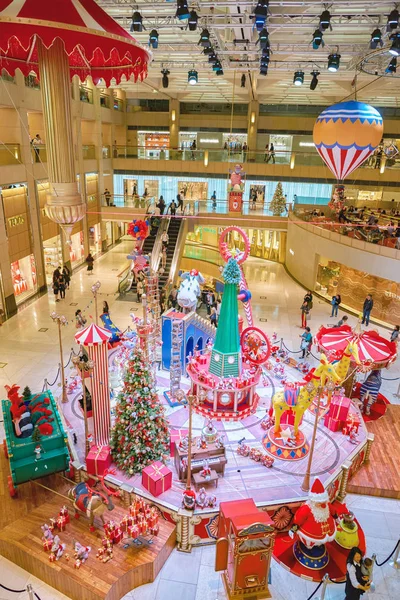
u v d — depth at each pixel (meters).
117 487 8.03
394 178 25.66
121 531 7.23
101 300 18.22
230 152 26.89
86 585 6.39
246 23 13.19
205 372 10.24
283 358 13.01
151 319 10.73
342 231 18.73
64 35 3.59
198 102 32.06
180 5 10.70
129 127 32.22
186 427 9.74
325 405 10.09
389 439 10.22
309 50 15.88
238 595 6.57
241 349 10.48
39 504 7.99
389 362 10.43
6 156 16.19
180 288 12.45
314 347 14.88
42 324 15.72
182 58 18.50
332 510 7.99
